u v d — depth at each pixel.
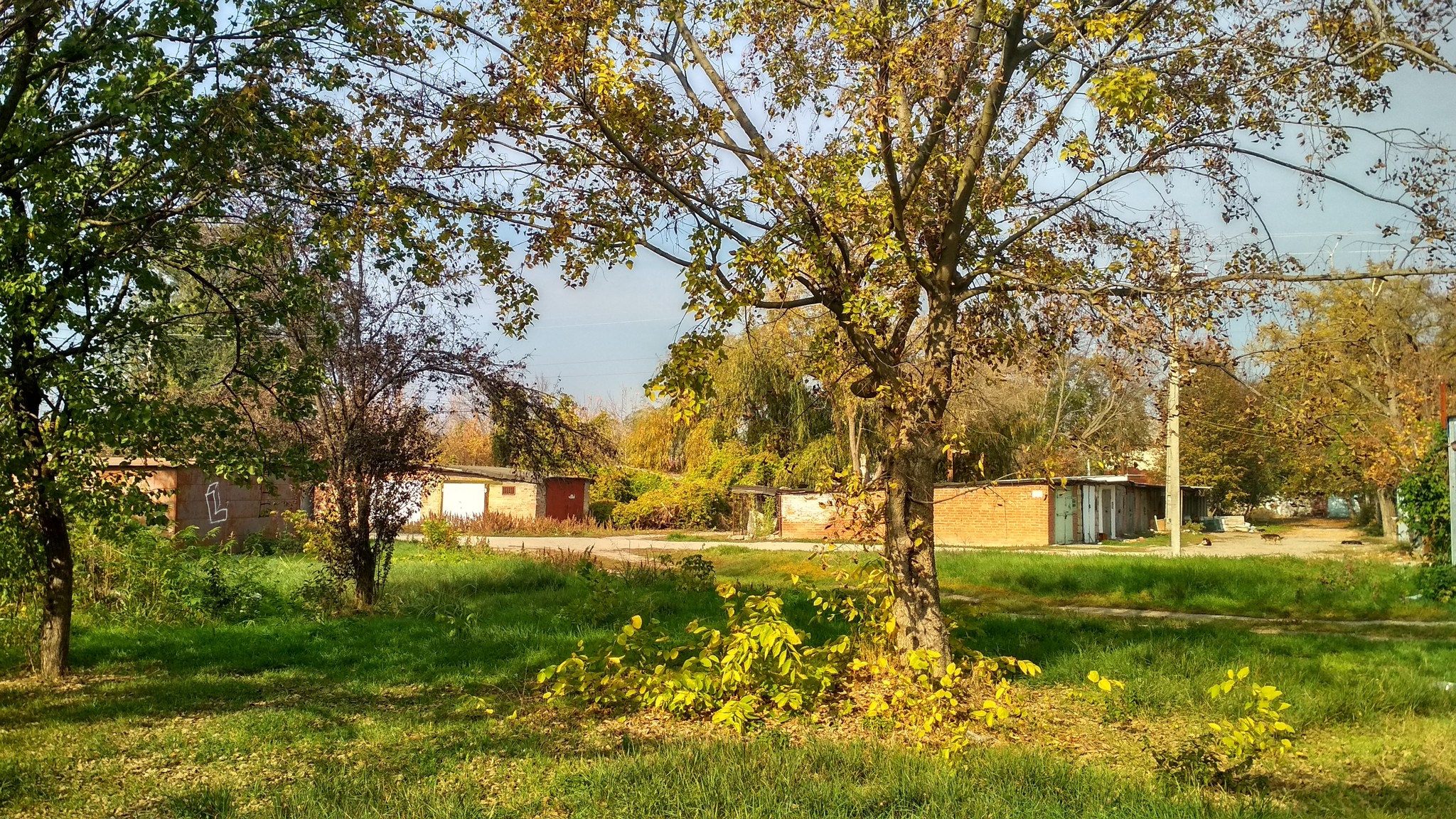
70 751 6.62
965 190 8.88
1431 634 13.32
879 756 6.46
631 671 8.34
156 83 7.11
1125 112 7.03
